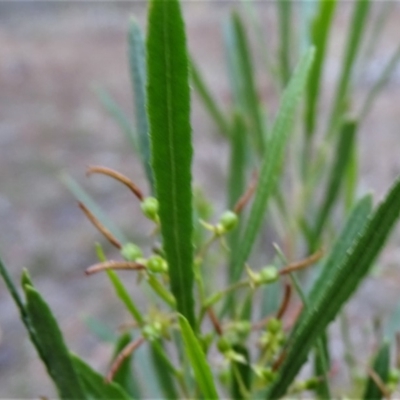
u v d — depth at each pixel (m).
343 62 0.22
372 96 0.24
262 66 0.47
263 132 0.23
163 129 0.13
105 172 0.15
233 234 0.20
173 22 0.13
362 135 0.46
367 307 0.33
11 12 0.66
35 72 0.58
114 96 0.54
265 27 0.48
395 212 0.14
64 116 0.52
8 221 0.42
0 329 0.36
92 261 0.39
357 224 0.16
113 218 0.41
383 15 0.24
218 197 0.41
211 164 0.45
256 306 0.26
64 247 0.40
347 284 0.14
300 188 0.23
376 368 0.17
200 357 0.14
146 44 0.13
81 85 0.56
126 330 0.19
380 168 0.42
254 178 0.16
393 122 0.47
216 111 0.25
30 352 0.35
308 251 0.22
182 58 0.13
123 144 0.49
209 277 0.21
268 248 0.31
